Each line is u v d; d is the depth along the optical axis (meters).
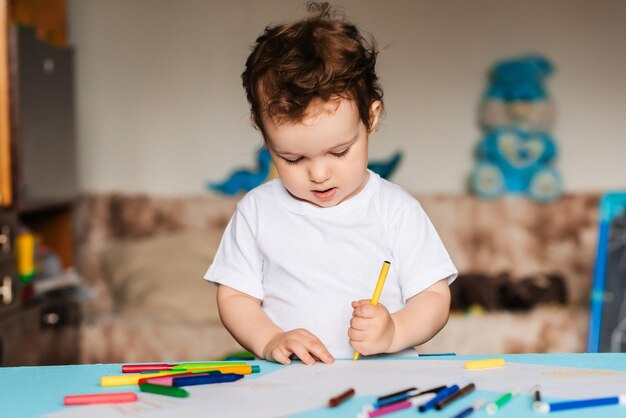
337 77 1.03
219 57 3.58
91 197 3.44
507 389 0.82
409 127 3.60
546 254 3.44
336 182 1.08
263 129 1.08
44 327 2.57
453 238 3.43
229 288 1.21
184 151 3.60
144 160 3.59
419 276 1.16
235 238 1.24
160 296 3.09
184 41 3.59
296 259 1.19
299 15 3.54
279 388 0.83
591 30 3.60
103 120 3.58
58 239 3.27
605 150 3.61
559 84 3.61
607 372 0.88
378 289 1.02
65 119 2.94
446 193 3.56
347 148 1.07
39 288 2.66
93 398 0.78
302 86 1.02
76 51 3.57
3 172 2.41
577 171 3.62
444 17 3.58
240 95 3.59
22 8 3.03
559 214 3.46
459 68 3.58
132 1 3.57
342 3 3.56
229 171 3.59
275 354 0.98
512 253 3.43
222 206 3.43
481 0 3.58
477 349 3.01
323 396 0.80
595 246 3.44
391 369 0.92
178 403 0.77
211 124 3.59
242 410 0.75
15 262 2.40
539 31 3.59
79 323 2.94
